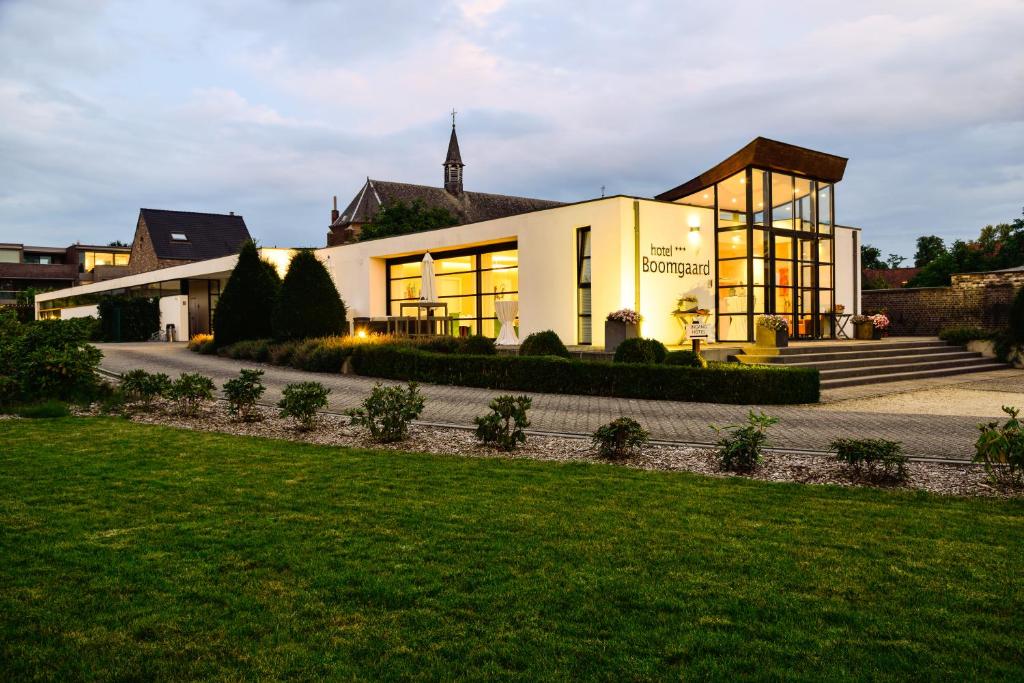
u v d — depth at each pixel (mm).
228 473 6074
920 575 3693
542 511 4910
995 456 5574
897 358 15789
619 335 15227
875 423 8961
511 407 7449
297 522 4613
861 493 5469
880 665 2738
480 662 2771
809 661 2768
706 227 18375
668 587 3514
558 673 2680
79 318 12281
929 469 6320
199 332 32250
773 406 10727
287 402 8586
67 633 3014
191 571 3713
